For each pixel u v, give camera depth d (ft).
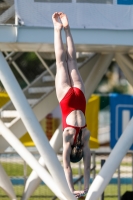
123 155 95.25
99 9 96.89
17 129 126.62
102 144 178.60
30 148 155.43
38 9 95.30
